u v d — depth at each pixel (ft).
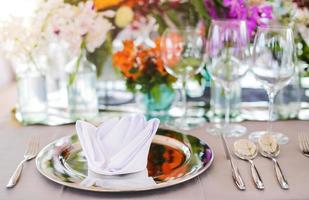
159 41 3.28
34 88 3.35
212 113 3.54
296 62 3.07
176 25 3.48
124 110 3.65
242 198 2.10
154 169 2.41
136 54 3.27
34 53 3.27
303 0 3.25
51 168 2.38
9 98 5.86
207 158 2.47
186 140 2.77
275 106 3.42
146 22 3.47
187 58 3.14
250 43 3.25
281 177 2.30
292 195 2.13
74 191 2.19
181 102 3.64
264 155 2.64
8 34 3.17
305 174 2.38
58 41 3.34
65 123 3.37
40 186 2.26
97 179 2.26
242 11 3.18
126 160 2.36
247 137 3.01
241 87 3.65
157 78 3.31
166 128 3.02
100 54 3.51
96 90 3.59
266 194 2.14
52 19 3.19
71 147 2.72
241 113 3.54
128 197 2.11
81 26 3.22
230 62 3.02
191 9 3.44
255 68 2.81
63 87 3.86
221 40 2.98
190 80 3.52
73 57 3.37
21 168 2.46
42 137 3.07
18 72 3.34
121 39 3.51
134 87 3.35
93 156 2.38
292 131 3.13
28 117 3.37
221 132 3.11
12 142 2.96
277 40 2.71
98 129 2.61
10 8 3.20
